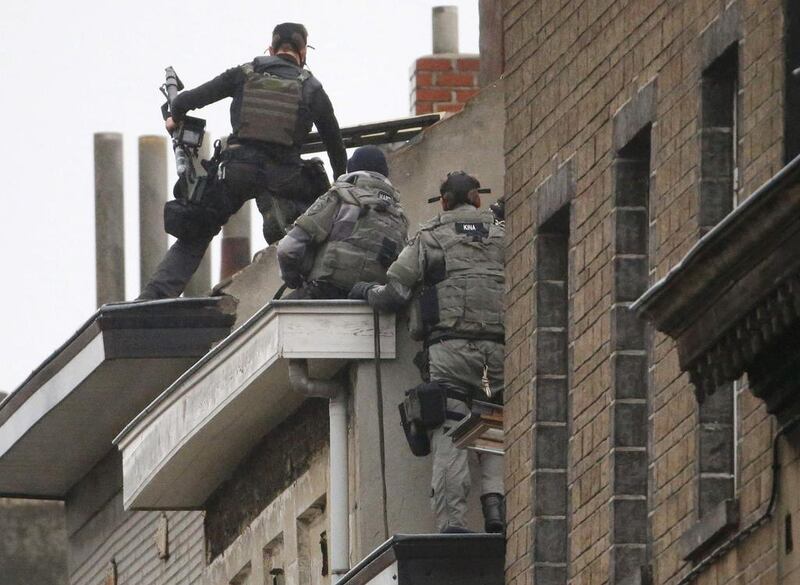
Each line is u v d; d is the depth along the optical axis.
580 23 51.59
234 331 64.69
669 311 40.88
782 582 41.84
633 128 49.31
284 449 67.38
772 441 42.88
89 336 72.38
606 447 49.56
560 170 52.09
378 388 60.75
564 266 52.94
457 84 84.81
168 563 75.88
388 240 61.38
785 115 43.97
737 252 39.44
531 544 52.28
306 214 61.53
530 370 52.84
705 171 46.75
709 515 44.72
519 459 53.06
